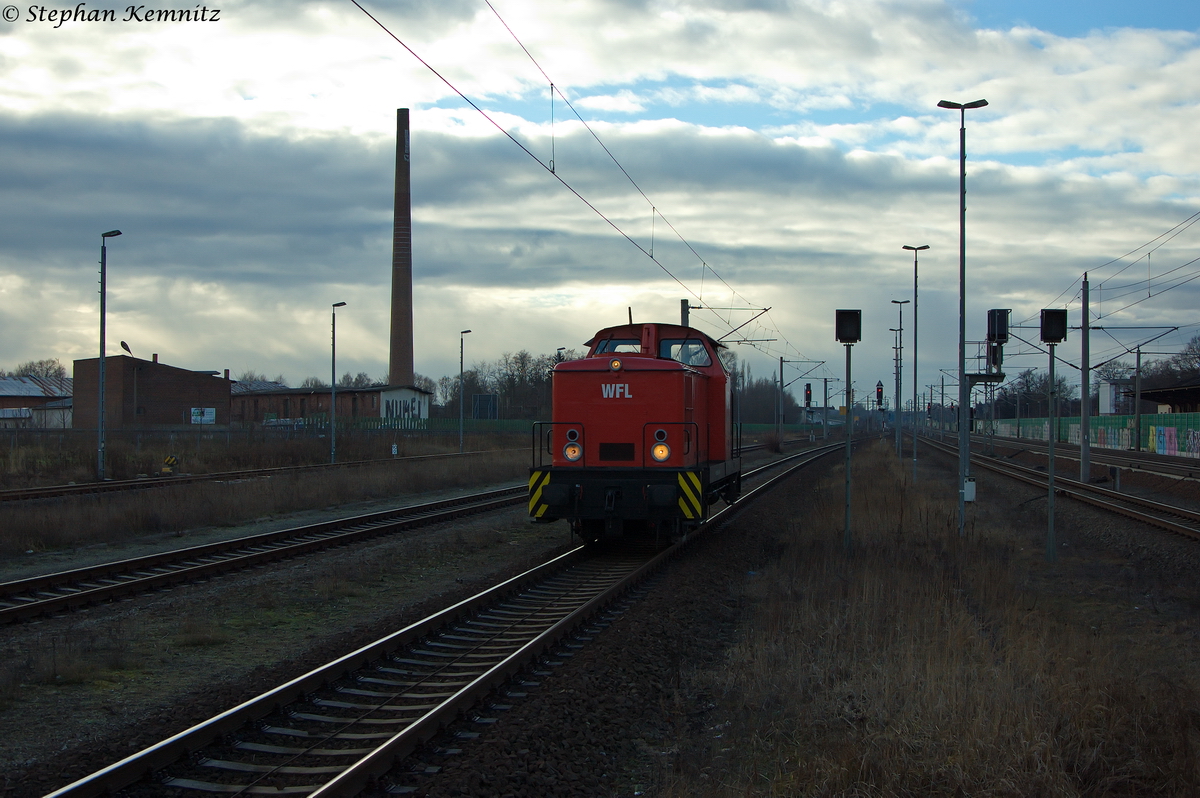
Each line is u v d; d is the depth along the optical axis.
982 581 13.21
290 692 7.19
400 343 78.50
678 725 7.53
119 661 8.66
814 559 15.53
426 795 5.53
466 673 8.20
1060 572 15.51
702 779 6.39
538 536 18.81
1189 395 63.22
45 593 11.97
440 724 6.64
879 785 6.16
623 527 14.92
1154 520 21.09
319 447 42.78
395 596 12.36
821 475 41.72
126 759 5.66
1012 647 9.23
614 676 8.34
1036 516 23.92
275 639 9.91
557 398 15.07
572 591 12.29
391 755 5.98
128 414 72.38
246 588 12.62
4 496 23.05
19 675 8.06
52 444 41.78
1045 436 95.19
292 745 6.47
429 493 30.22
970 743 6.53
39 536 17.05
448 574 14.20
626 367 14.87
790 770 6.59
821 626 10.48
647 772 6.58
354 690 7.64
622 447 14.82
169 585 12.81
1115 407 97.25
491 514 23.06
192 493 23.16
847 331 17.12
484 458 43.28
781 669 8.80
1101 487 32.66
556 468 14.66
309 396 85.06
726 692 8.41
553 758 6.39
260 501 23.17
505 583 11.82
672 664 9.21
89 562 15.36
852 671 8.59
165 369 74.88
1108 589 13.90
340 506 25.30
